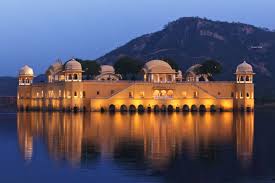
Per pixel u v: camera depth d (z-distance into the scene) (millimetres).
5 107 193375
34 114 137750
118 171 48250
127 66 181125
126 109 152250
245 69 159500
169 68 161125
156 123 101562
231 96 160375
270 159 55281
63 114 136250
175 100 154875
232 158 55906
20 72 170750
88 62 180375
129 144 67250
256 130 87688
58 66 172000
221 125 97938
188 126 94812
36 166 50781
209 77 189625
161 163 52562
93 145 66062
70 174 46906
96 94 152625
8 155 57625
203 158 55844
